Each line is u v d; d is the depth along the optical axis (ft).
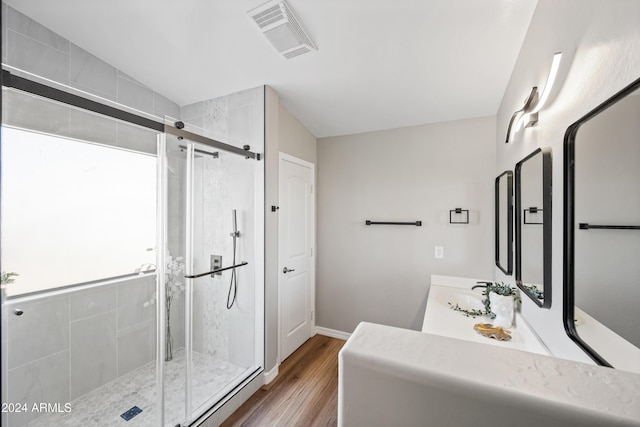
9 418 4.67
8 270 4.46
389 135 9.82
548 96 3.89
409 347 1.35
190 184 6.07
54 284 5.14
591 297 2.75
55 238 5.10
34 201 4.69
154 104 8.04
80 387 5.62
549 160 3.84
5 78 3.97
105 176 5.70
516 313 5.51
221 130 8.25
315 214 10.91
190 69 7.05
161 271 5.58
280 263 8.74
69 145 5.03
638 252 2.04
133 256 6.07
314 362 8.74
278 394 7.15
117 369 6.10
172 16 5.45
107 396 5.95
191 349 5.93
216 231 6.64
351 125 9.75
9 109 4.13
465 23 5.19
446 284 8.78
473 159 8.62
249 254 7.52
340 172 10.62
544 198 3.90
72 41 6.20
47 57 5.86
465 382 1.13
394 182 9.71
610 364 2.43
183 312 5.89
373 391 1.29
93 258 5.68
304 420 6.27
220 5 5.14
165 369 5.53
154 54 6.56
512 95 6.32
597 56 2.71
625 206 2.20
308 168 10.41
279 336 8.64
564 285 3.22
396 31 5.52
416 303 9.33
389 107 8.43
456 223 8.78
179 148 5.88
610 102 2.41
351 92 7.82
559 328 3.56
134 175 5.73
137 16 5.49
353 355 1.32
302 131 9.96
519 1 4.65
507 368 1.18
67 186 5.16
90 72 6.57
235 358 7.15
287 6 5.02
